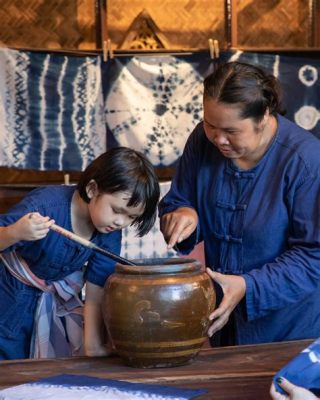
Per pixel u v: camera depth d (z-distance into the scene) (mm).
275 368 1752
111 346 1970
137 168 1981
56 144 4480
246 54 4578
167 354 1755
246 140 1941
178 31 5477
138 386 1618
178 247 2311
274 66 4613
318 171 2041
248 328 2191
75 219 2184
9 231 1970
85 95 4516
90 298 2139
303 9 5594
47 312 2303
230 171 2176
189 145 2330
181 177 2348
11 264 2273
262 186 2119
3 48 4363
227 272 2180
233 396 1549
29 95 4422
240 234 2141
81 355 2148
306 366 1427
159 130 4590
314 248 2004
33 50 4398
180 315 1738
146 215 2053
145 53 4570
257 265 2133
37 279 2281
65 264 2230
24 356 2348
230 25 4758
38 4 5371
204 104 1961
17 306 2293
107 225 2021
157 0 5438
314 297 2156
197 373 1721
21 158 4422
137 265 1837
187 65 4574
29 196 2225
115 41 5398
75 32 5422
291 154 2082
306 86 4648
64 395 1552
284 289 1980
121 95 4539
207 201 2223
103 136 4555
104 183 1970
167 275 1760
